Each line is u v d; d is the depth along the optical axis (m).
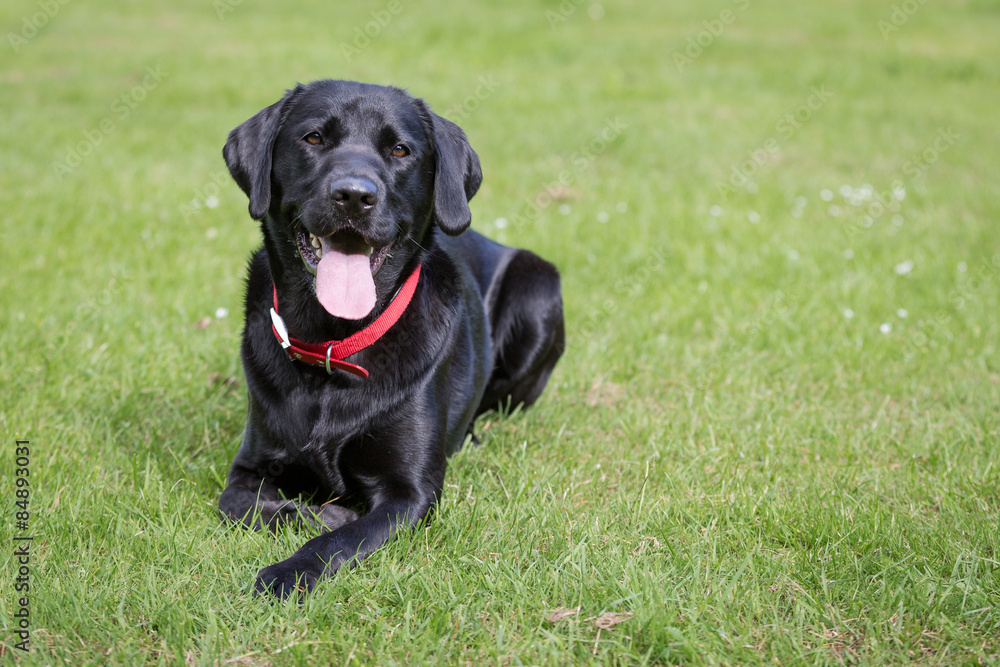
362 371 2.95
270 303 3.09
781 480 3.44
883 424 4.04
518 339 4.15
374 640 2.33
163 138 9.20
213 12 17.27
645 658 2.29
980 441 3.86
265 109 3.13
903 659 2.34
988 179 8.88
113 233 6.28
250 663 2.25
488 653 2.31
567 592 2.57
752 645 2.39
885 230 7.12
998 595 2.65
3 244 5.86
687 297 5.62
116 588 2.53
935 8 21.09
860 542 2.94
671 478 3.41
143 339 4.62
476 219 6.91
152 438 3.64
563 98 11.59
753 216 7.16
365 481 3.10
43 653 2.22
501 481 3.33
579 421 4.07
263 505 2.94
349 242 2.94
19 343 4.40
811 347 4.93
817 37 17.17
